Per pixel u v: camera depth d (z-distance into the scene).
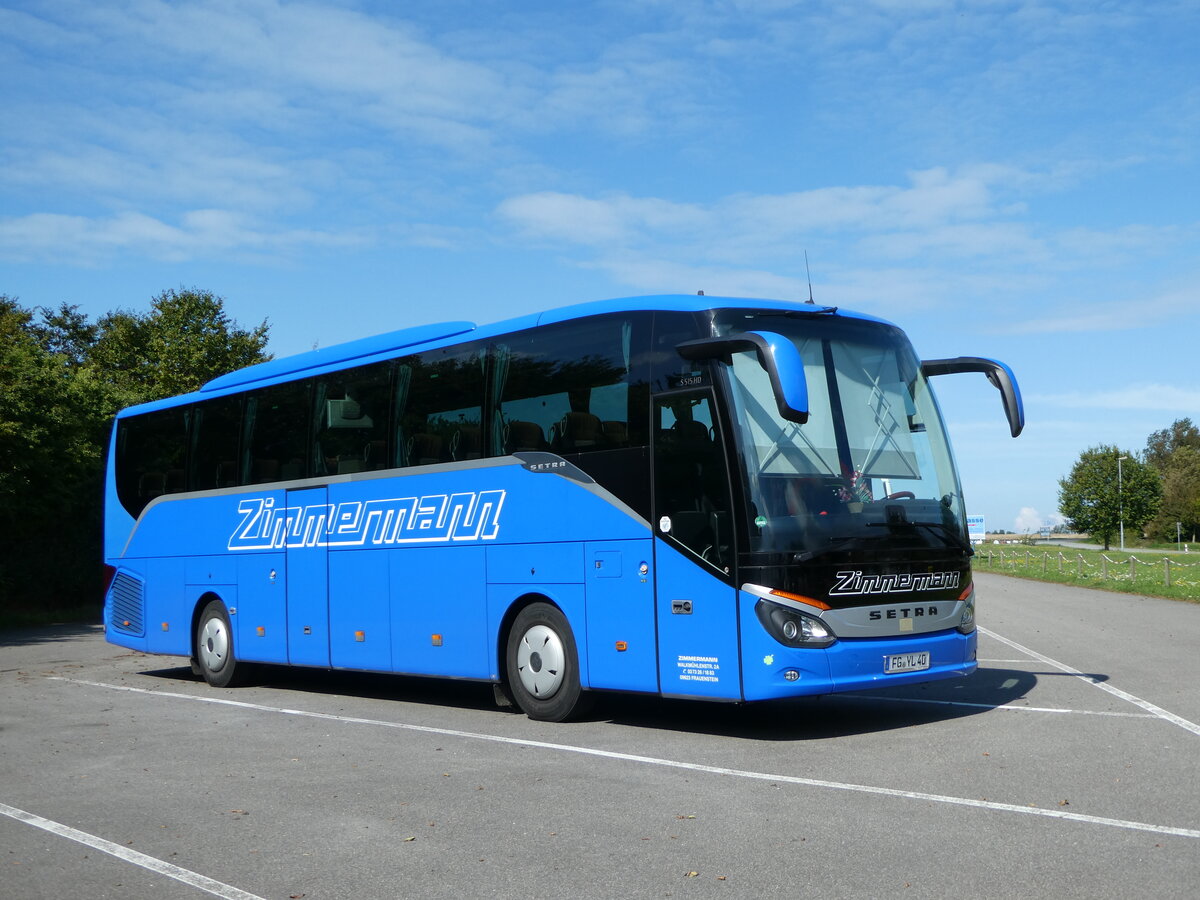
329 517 14.48
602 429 11.16
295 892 6.02
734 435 10.06
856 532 10.20
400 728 11.62
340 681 17.00
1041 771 8.35
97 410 33.03
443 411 13.01
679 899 5.66
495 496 12.22
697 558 10.24
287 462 15.30
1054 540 162.25
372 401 14.04
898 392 11.16
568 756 9.64
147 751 10.59
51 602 32.66
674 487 10.48
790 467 10.18
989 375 11.63
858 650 10.02
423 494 13.13
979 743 9.58
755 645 9.82
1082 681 13.60
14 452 28.23
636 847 6.64
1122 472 124.56
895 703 12.28
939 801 7.50
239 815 7.82
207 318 51.50
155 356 50.94
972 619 11.07
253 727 12.00
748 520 9.92
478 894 5.86
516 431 12.07
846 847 6.47
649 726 11.23
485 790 8.34
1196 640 19.02
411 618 13.17
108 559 18.77
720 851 6.49
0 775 9.59
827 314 11.03
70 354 55.66
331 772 9.27
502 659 12.18
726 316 10.51
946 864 6.07
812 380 10.60
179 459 17.44
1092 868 5.91
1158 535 149.62
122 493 18.66
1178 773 8.18
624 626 10.79
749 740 10.21
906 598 10.43
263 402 15.91
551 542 11.54
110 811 8.10
